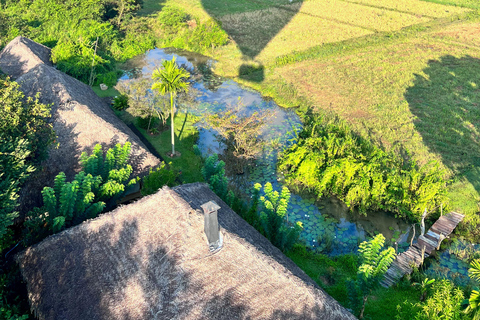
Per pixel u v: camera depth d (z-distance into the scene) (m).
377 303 15.67
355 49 45.66
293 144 25.16
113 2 49.41
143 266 12.83
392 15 59.06
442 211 20.92
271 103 34.06
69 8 47.75
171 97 23.69
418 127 28.94
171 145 26.88
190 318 11.54
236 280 12.35
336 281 16.88
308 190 23.50
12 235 16.20
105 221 14.12
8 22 42.00
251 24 55.91
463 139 27.39
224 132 25.80
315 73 39.59
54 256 13.53
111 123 22.41
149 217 13.98
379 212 21.88
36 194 18.19
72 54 36.03
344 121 27.80
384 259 13.56
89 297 12.52
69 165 19.91
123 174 17.62
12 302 13.71
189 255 12.66
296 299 12.14
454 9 61.06
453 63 40.97
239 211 18.56
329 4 66.69
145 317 11.66
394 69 39.81
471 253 18.67
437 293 13.19
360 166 21.80
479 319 12.56
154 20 53.78
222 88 36.81
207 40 45.38
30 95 23.59
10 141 15.12
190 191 16.81
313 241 19.72
